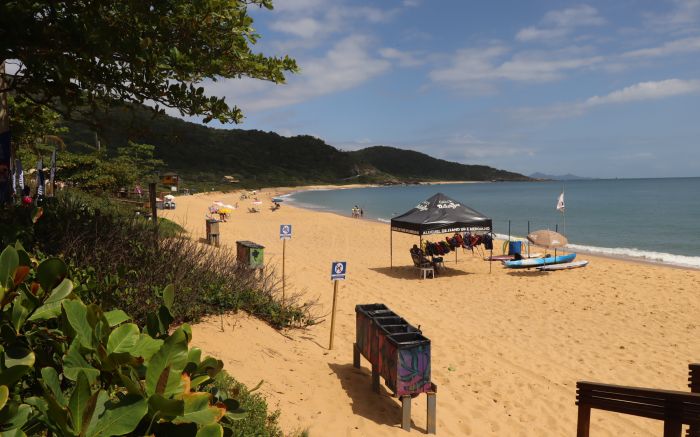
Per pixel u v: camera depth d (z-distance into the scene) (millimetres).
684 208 60094
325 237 28484
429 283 15664
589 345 9852
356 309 7246
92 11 4750
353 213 52062
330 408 5656
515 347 9578
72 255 4934
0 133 7301
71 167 19094
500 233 37812
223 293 7316
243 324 7086
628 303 13172
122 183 20625
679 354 9383
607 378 8195
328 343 8242
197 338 6020
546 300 13492
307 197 112562
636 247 29375
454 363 8531
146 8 4785
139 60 4918
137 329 1605
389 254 21969
